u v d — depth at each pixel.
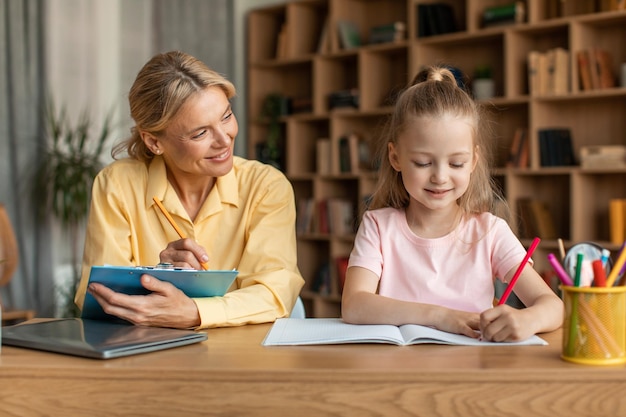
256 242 1.73
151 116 1.63
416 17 4.67
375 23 5.18
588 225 4.23
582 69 4.09
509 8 4.32
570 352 1.06
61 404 1.06
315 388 1.02
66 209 4.33
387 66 5.07
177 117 1.61
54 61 4.52
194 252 1.54
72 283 4.38
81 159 4.38
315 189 5.19
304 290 5.35
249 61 5.56
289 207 1.82
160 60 1.66
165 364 1.06
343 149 5.04
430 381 1.00
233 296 1.50
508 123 4.57
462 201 1.55
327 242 5.43
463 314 1.29
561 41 4.37
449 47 4.77
